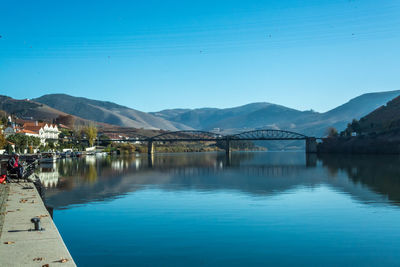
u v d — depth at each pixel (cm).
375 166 9762
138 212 3247
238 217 3039
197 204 3681
